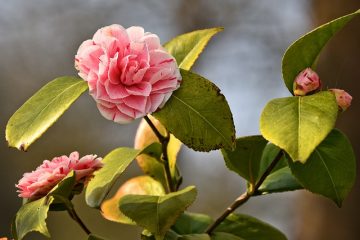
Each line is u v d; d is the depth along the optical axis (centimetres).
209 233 123
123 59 111
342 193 115
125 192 131
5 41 516
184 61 123
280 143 108
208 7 449
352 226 267
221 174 516
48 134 494
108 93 110
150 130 129
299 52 116
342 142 116
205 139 112
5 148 480
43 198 115
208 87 113
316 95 112
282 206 484
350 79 271
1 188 472
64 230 435
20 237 114
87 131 500
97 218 436
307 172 115
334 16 283
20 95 510
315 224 275
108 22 500
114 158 120
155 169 128
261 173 123
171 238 118
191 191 114
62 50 516
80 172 116
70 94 115
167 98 112
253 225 128
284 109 111
